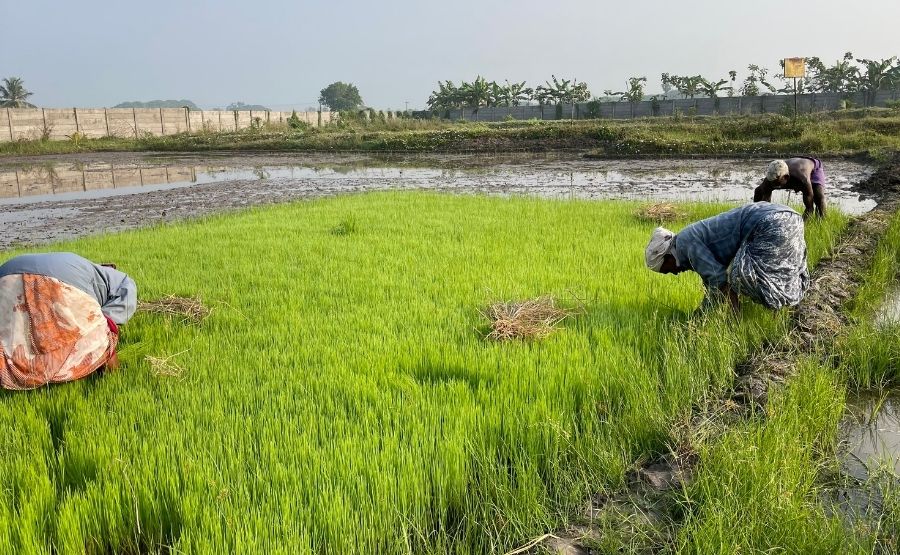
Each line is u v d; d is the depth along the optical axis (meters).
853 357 5.23
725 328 5.38
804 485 3.48
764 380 4.84
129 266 8.36
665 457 4.00
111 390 4.70
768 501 3.21
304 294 7.04
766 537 3.03
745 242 5.62
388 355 5.17
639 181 20.42
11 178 24.59
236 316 6.20
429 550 3.12
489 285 7.17
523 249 9.09
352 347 5.39
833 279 7.26
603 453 3.83
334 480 3.49
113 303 5.03
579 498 3.60
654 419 4.22
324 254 9.03
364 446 3.80
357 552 3.09
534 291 6.89
